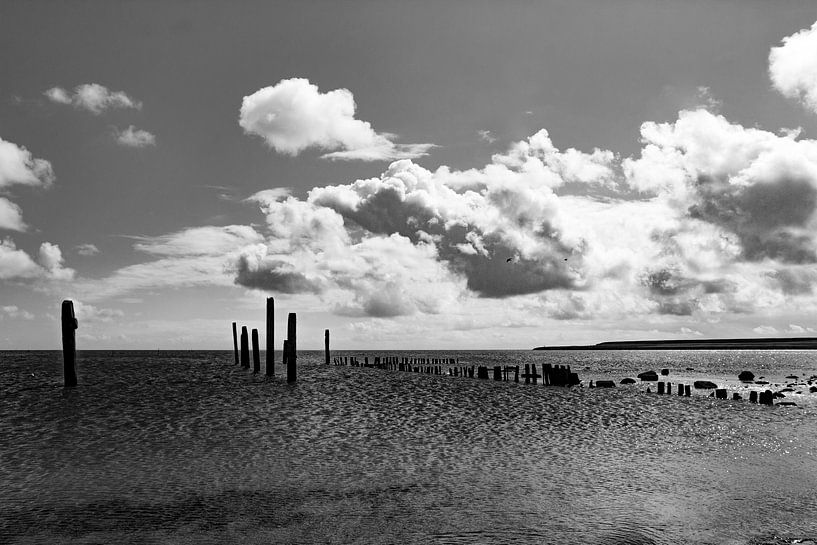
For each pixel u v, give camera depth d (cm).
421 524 1502
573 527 1483
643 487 1828
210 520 1525
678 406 3856
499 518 1545
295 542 1385
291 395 4197
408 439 2528
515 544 1377
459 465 2084
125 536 1420
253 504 1648
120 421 2909
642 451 2344
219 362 10638
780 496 1744
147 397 3953
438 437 2580
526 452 2300
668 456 2259
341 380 5784
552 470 2027
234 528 1472
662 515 1574
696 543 1389
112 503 1650
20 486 1802
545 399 4166
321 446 2369
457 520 1531
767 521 1534
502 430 2777
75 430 2662
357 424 2898
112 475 1923
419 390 4753
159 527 1477
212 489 1783
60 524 1493
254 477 1912
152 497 1705
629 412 3494
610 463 2134
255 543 1381
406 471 1998
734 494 1761
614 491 1783
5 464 2052
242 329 7794
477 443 2459
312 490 1780
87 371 7181
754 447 2455
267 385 5050
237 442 2427
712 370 10344
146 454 2208
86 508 1609
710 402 4134
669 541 1400
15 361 11606
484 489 1797
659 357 19688
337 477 1919
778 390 5619
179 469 2000
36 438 2480
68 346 4484
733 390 5600
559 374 5628
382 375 6788
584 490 1792
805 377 8350
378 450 2308
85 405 3503
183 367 8388
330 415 3189
